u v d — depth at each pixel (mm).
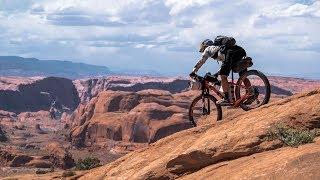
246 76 11953
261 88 71750
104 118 180750
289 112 11211
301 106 11281
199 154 11281
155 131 160375
